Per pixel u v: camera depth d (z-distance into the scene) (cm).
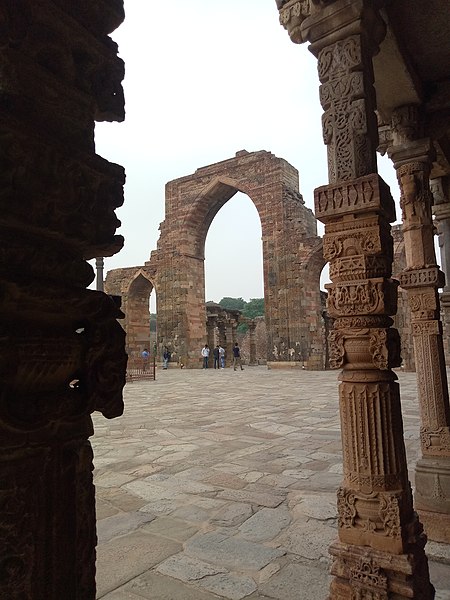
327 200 292
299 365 2688
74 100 114
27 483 99
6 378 93
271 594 299
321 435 815
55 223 105
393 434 272
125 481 548
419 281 455
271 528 405
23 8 101
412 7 352
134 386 1855
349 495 276
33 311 99
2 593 93
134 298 3584
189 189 3228
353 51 294
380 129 509
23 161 96
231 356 3728
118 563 344
